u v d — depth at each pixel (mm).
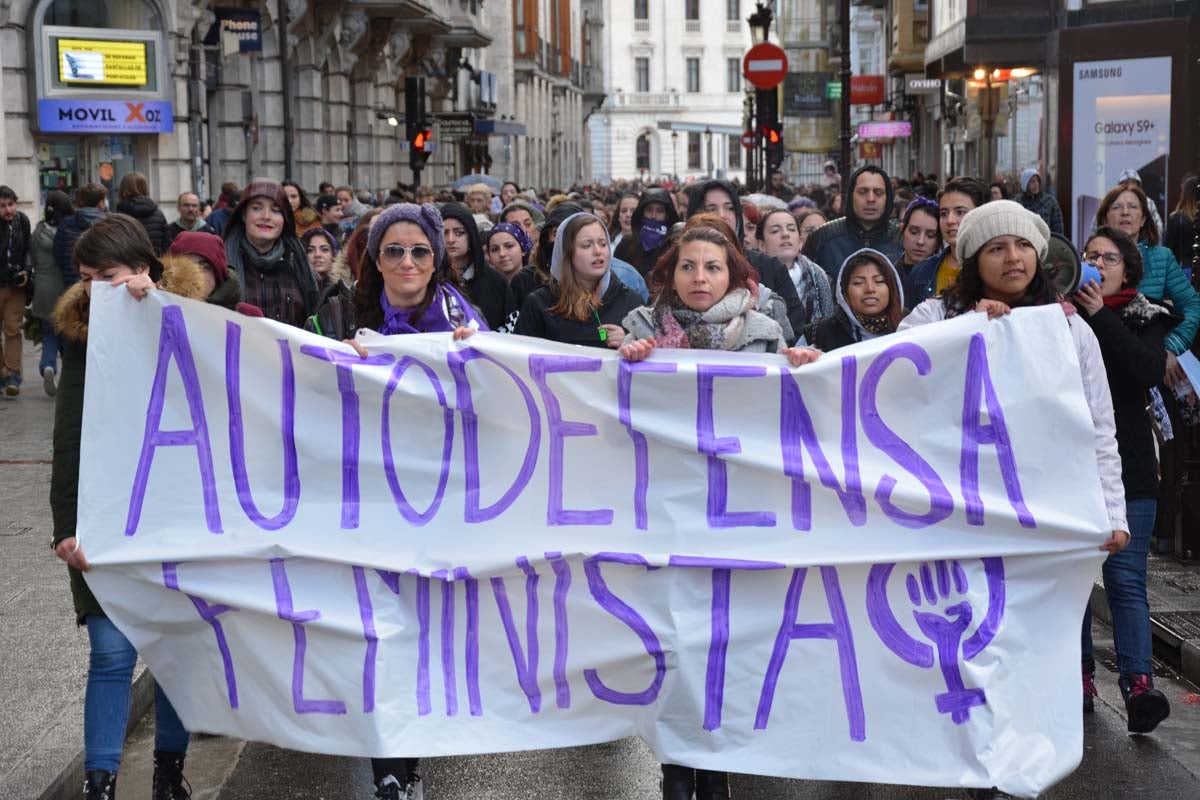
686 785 4676
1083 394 4773
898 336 4785
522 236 9719
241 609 4641
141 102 23516
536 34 65125
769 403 4766
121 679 4676
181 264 4883
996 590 4695
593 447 4773
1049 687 4652
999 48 19047
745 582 4680
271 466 4770
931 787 4875
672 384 4758
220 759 5570
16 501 9438
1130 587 5684
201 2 25203
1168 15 14852
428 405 4770
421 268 5016
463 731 4621
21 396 14180
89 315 4711
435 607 4707
